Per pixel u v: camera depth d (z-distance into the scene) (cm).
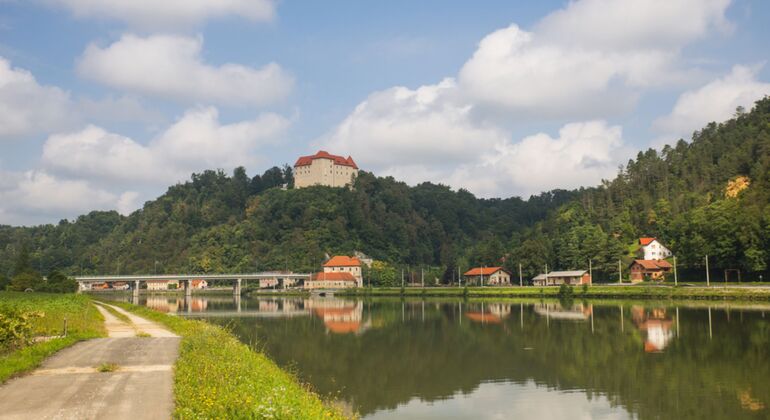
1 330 4128
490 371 5438
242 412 2348
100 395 2848
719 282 15200
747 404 4038
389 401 4391
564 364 5659
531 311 11831
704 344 6475
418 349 6862
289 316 11794
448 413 4038
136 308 10794
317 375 5356
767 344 6350
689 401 4150
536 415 3950
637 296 14012
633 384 4709
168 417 2438
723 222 14688
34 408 2598
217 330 5709
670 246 19012
